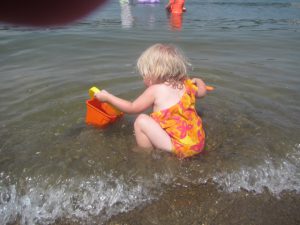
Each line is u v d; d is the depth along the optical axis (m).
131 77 4.54
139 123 2.81
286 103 3.83
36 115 3.57
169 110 2.87
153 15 9.66
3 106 3.74
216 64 5.16
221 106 3.73
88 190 2.53
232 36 7.12
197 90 3.18
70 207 2.40
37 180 2.62
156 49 3.02
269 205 2.38
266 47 6.29
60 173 2.68
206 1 13.37
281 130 3.24
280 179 2.64
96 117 3.30
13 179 2.63
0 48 5.86
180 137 2.81
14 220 2.31
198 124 2.94
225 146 3.01
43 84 4.32
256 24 8.64
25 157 2.87
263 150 2.94
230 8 11.64
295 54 5.84
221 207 2.36
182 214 2.30
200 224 2.21
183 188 2.54
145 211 2.34
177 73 2.99
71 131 3.27
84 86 4.27
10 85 4.28
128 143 3.07
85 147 3.00
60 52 5.74
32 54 5.60
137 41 6.51
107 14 9.52
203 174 2.67
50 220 2.30
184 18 9.34
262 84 4.37
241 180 2.62
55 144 3.05
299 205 2.39
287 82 4.46
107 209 2.37
